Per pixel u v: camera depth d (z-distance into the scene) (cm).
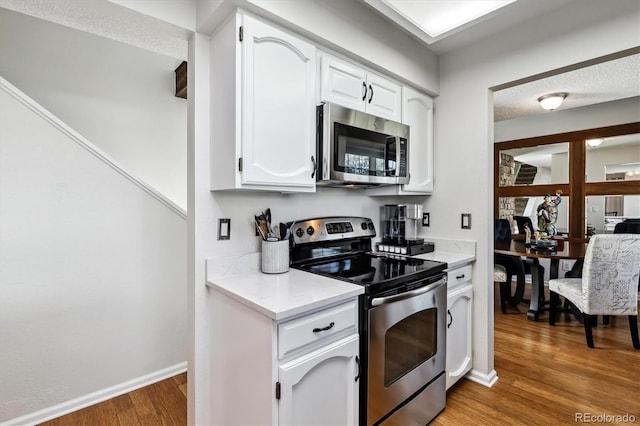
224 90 146
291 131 154
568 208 455
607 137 421
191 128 159
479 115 221
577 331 308
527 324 327
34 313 181
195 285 156
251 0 135
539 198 484
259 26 142
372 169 187
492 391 210
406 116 220
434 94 241
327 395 131
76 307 194
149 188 220
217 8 138
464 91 228
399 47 208
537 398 202
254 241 177
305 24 156
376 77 199
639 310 363
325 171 163
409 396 165
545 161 477
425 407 175
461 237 231
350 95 182
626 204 414
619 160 418
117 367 208
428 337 177
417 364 170
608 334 299
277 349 115
